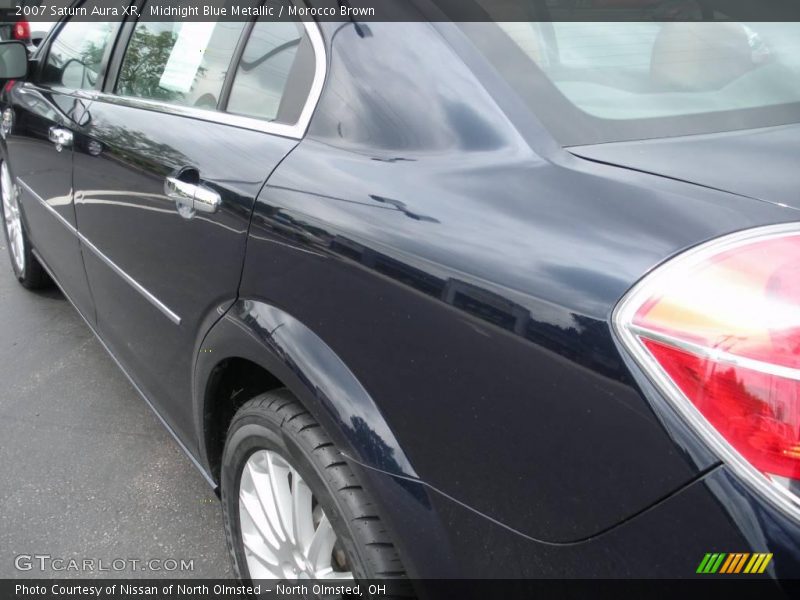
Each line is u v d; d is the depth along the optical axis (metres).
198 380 1.94
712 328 0.95
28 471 2.69
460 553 1.26
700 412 0.95
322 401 1.42
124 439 2.87
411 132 1.48
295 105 1.74
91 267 2.75
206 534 2.38
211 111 2.02
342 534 1.44
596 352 1.03
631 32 1.67
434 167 1.39
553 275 1.10
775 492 0.91
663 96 1.53
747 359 0.93
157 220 2.05
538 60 1.52
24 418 3.02
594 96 1.48
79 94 2.85
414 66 1.53
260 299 1.64
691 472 0.95
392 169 1.44
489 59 1.49
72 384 3.28
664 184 1.18
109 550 2.31
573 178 1.24
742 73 1.64
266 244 1.59
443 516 1.27
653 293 1.00
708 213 1.08
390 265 1.31
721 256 1.00
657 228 1.08
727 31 1.75
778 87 1.62
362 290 1.36
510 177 1.29
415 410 1.29
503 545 1.19
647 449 0.98
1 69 3.36
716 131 1.44
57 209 3.06
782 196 1.11
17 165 3.65
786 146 1.34
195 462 2.19
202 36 2.17
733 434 0.93
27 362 3.48
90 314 3.02
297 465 1.55
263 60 1.89
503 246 1.18
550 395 1.08
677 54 1.65
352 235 1.38
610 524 1.04
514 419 1.13
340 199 1.45
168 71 2.29
